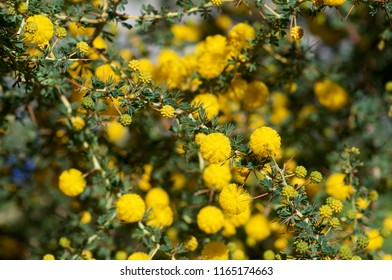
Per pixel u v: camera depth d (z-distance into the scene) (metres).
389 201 0.52
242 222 0.46
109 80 0.40
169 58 0.49
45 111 0.50
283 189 0.38
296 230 0.39
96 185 0.46
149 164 0.48
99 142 0.48
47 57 0.40
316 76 0.51
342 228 0.46
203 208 0.44
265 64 0.50
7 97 0.48
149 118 0.49
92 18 0.45
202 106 0.41
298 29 0.42
